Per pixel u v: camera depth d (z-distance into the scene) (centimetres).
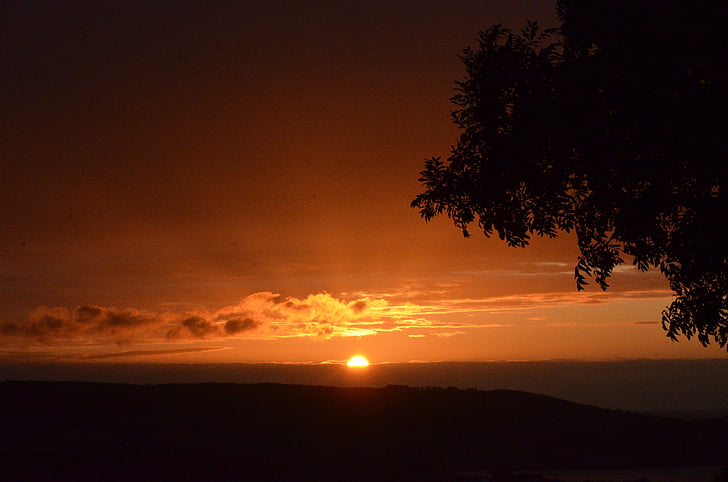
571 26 1440
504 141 1471
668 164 1348
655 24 1313
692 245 1359
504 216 1534
